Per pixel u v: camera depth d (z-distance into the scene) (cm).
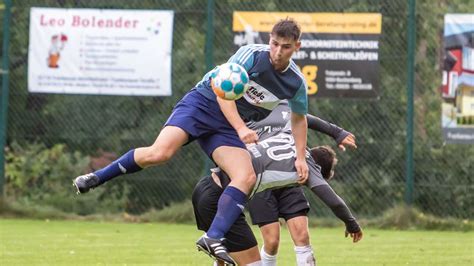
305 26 3631
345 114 3688
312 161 2038
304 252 2092
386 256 2778
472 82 3562
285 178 1948
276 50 1869
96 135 3847
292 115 1991
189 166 3797
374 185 3675
